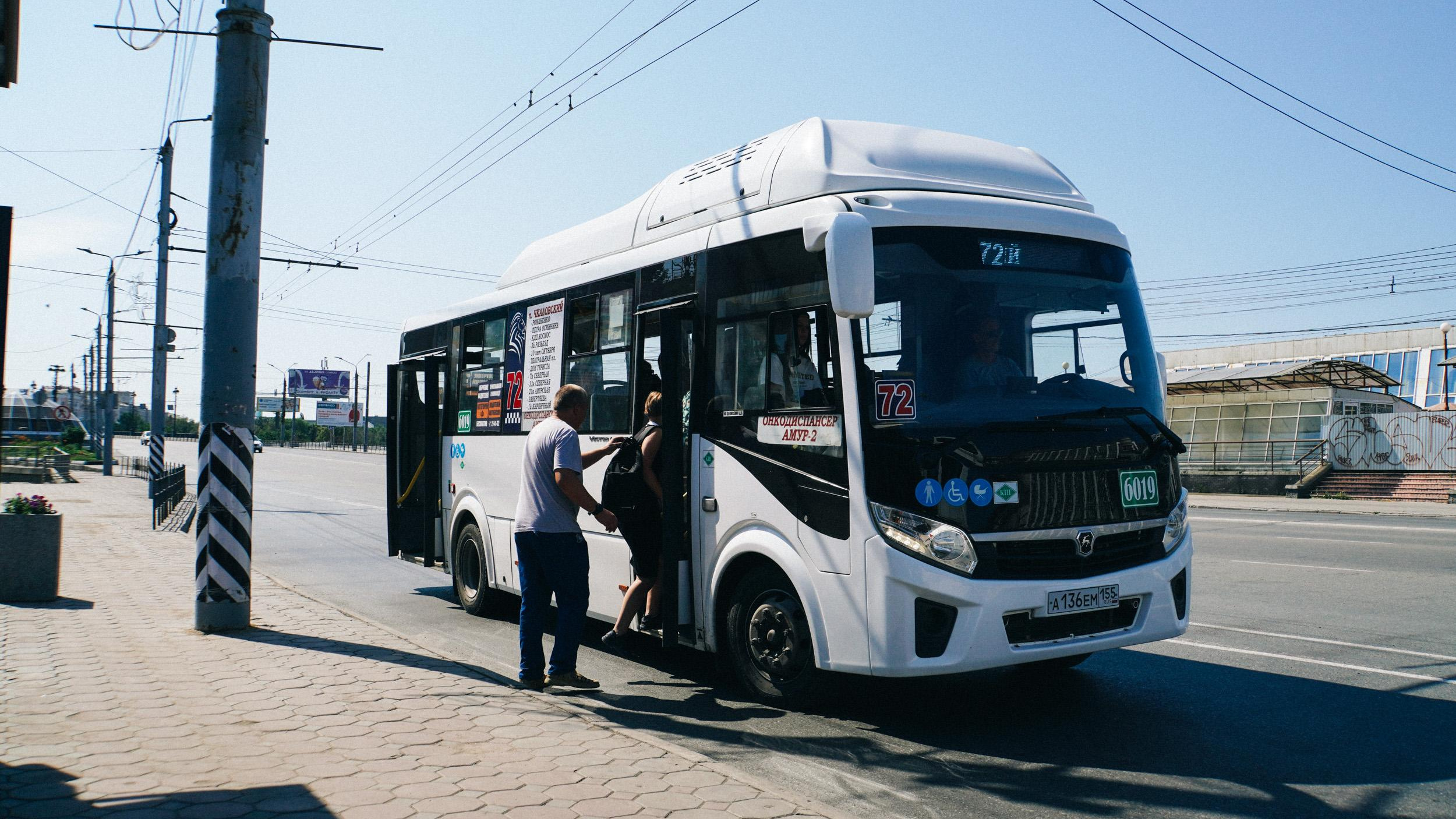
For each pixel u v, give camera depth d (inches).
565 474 241.3
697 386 257.0
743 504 239.1
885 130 250.8
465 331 395.2
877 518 207.3
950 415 208.5
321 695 233.1
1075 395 225.9
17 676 248.2
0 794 164.1
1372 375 1310.3
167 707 220.5
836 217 200.5
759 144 264.4
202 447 318.0
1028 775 190.1
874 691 251.9
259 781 172.4
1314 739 210.8
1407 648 298.0
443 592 446.0
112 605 362.6
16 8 198.4
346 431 4744.1
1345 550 568.1
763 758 200.5
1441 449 1162.0
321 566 534.6
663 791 169.9
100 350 2169.0
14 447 1621.6
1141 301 246.2
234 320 321.4
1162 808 173.0
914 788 183.8
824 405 219.8
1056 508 211.8
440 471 411.8
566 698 243.0
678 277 268.2
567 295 321.7
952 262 220.7
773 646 235.9
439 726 208.7
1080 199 260.4
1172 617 225.5
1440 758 198.4
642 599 266.7
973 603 200.1
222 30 325.4
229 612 314.5
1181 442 234.2
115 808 158.2
